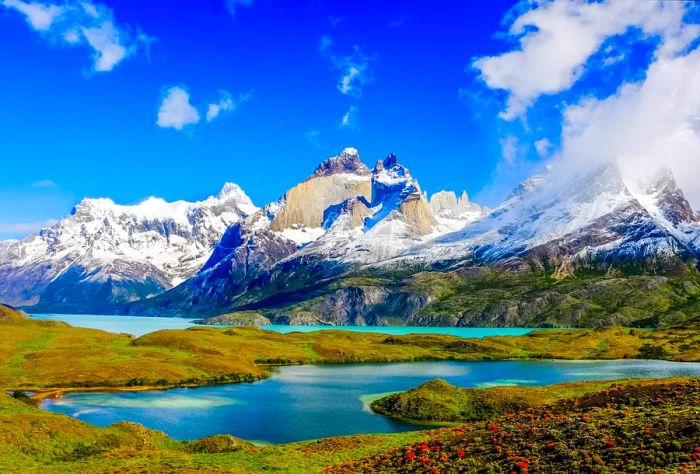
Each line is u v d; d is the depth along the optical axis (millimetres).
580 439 50750
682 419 50781
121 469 59188
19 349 178125
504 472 46906
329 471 57812
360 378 169000
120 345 198625
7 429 71750
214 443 76562
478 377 167500
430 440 65438
